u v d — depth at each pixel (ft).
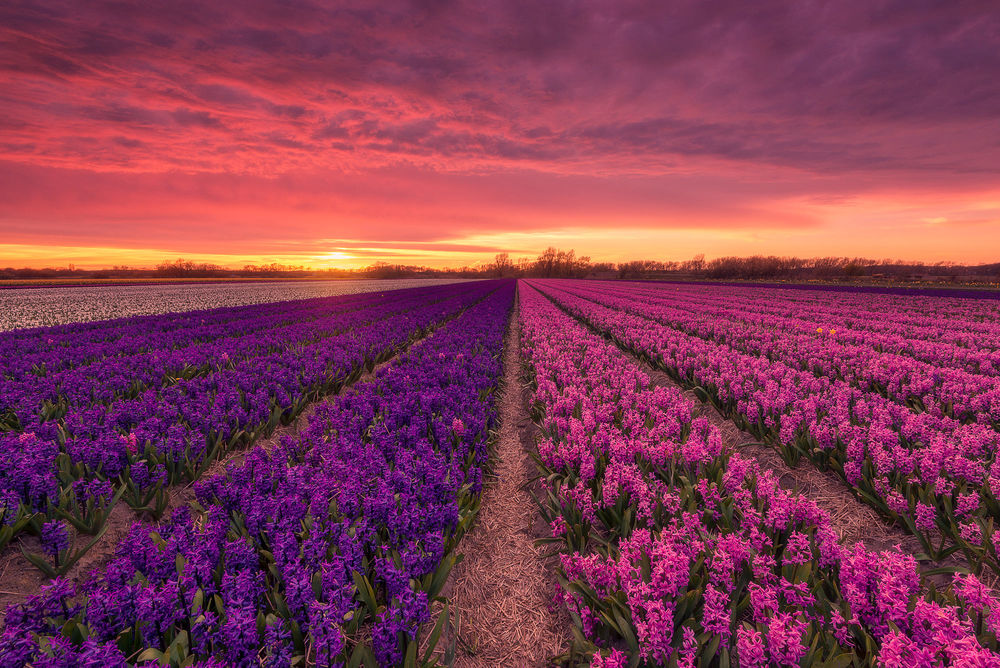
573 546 14.43
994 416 20.97
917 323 61.41
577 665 10.84
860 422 21.13
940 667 7.62
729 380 27.25
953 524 13.37
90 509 14.38
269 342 45.75
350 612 9.27
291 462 18.03
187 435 19.76
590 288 192.44
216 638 9.10
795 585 10.05
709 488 14.28
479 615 13.00
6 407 22.13
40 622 9.23
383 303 109.19
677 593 10.08
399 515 13.01
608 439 18.66
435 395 24.18
